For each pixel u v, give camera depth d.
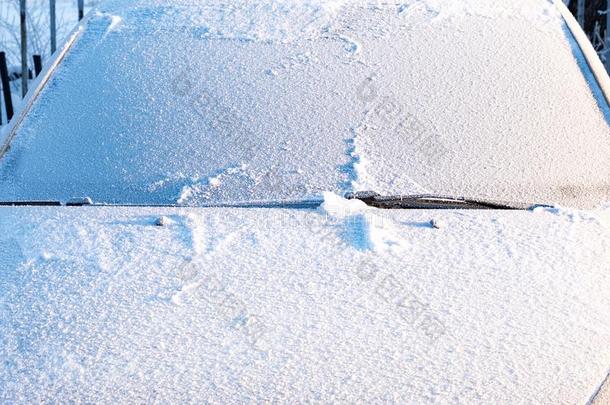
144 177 2.72
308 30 3.19
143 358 1.90
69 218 2.51
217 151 2.76
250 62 3.06
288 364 1.87
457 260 2.27
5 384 1.84
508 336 1.97
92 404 1.78
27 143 2.93
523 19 3.25
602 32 7.80
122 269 2.23
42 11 10.62
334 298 2.10
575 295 2.14
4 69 7.56
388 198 2.57
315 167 2.68
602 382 1.85
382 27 3.18
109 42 3.26
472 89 2.92
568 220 2.48
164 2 3.44
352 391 1.80
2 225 2.50
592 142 2.76
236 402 1.77
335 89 2.92
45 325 2.02
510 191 2.62
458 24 3.20
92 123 2.93
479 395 1.79
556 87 2.94
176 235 2.39
